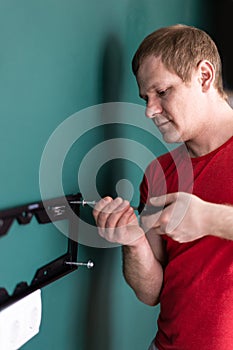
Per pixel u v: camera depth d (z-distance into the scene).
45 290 0.82
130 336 1.29
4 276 0.67
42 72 0.73
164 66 0.88
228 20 1.70
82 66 0.86
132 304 1.29
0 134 0.64
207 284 0.92
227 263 0.90
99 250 1.06
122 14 1.02
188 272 0.96
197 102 0.92
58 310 0.88
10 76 0.65
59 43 0.77
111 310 1.16
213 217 0.85
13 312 0.68
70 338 0.95
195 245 0.94
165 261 1.10
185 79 0.89
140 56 0.92
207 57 0.92
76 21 0.82
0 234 0.63
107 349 1.15
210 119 0.95
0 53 0.62
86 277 1.00
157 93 0.92
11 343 0.68
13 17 0.64
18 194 0.69
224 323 0.90
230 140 0.95
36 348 0.80
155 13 1.20
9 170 0.67
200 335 0.93
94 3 0.89
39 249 0.77
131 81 1.12
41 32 0.71
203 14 1.57
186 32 0.91
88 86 0.89
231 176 0.92
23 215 0.70
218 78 0.96
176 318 0.97
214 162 0.95
